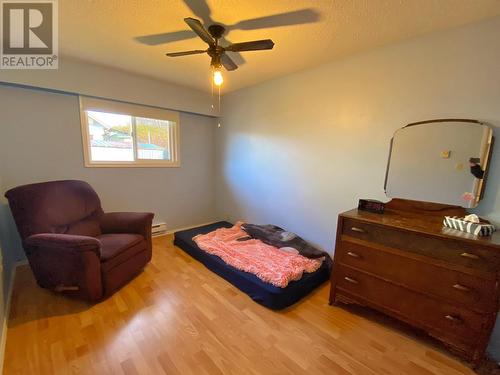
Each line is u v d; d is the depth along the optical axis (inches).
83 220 91.3
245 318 70.2
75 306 73.0
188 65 99.7
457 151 67.7
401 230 61.9
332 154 96.2
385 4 57.0
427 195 73.6
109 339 60.7
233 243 107.9
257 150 128.3
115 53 88.4
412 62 73.9
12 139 90.4
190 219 151.0
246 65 97.3
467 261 53.4
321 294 84.2
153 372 52.2
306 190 107.2
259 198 131.0
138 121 124.7
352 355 58.2
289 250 99.1
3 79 83.1
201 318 69.6
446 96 68.9
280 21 65.3
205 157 153.6
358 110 87.0
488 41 61.6
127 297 78.7
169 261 105.2
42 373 51.1
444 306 57.2
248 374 52.5
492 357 59.6
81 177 107.6
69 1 57.5
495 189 63.1
